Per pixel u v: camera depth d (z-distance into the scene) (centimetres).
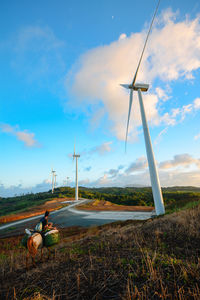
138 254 481
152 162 1984
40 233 610
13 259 697
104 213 3497
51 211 4984
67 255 604
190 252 482
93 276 387
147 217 2436
